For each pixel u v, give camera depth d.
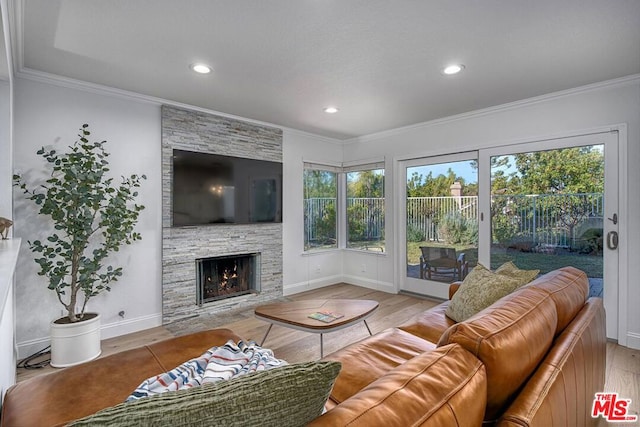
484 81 2.87
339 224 5.44
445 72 2.67
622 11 1.85
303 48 2.29
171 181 3.44
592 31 2.07
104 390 1.37
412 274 4.56
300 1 1.77
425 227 4.39
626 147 2.81
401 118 4.02
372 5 1.81
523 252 3.44
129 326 3.19
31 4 1.78
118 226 2.81
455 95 3.21
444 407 0.75
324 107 3.58
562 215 3.19
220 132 3.82
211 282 3.91
